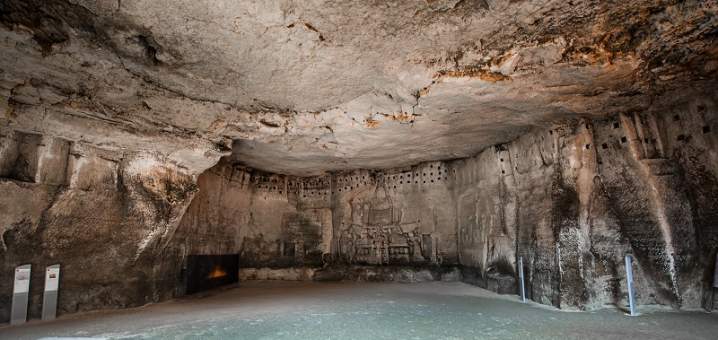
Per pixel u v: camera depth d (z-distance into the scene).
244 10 4.65
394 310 7.10
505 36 5.30
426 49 5.61
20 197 6.24
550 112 7.54
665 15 4.80
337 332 5.41
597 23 5.02
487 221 10.15
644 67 5.79
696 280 6.36
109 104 6.66
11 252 6.22
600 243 7.15
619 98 6.80
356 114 7.90
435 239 12.16
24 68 5.43
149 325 6.01
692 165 6.59
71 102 6.30
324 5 4.63
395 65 6.03
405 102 7.29
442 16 4.91
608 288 6.96
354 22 4.97
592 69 5.85
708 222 6.29
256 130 8.45
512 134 9.11
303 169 13.25
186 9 4.62
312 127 8.53
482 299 8.39
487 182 10.33
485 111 7.64
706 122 6.46
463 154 11.18
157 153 8.05
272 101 7.31
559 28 5.13
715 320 5.63
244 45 5.40
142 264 8.09
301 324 5.97
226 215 12.00
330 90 6.91
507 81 6.30
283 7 4.62
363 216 13.38
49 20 4.71
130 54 5.49
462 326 5.70
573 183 7.59
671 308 6.54
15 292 6.16
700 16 4.70
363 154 11.21
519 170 9.14
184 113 7.35
